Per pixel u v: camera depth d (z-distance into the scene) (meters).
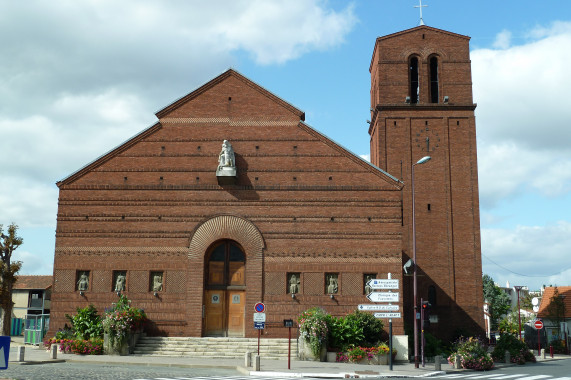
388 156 47.75
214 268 36.81
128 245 36.34
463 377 26.77
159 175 37.22
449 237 46.06
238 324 36.16
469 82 48.84
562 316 62.31
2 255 50.44
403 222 46.41
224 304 36.38
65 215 36.75
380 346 33.47
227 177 35.81
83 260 36.25
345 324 33.69
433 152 47.59
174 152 37.53
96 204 36.88
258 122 37.91
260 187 36.91
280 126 37.84
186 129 37.88
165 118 38.03
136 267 36.09
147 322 35.38
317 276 35.84
